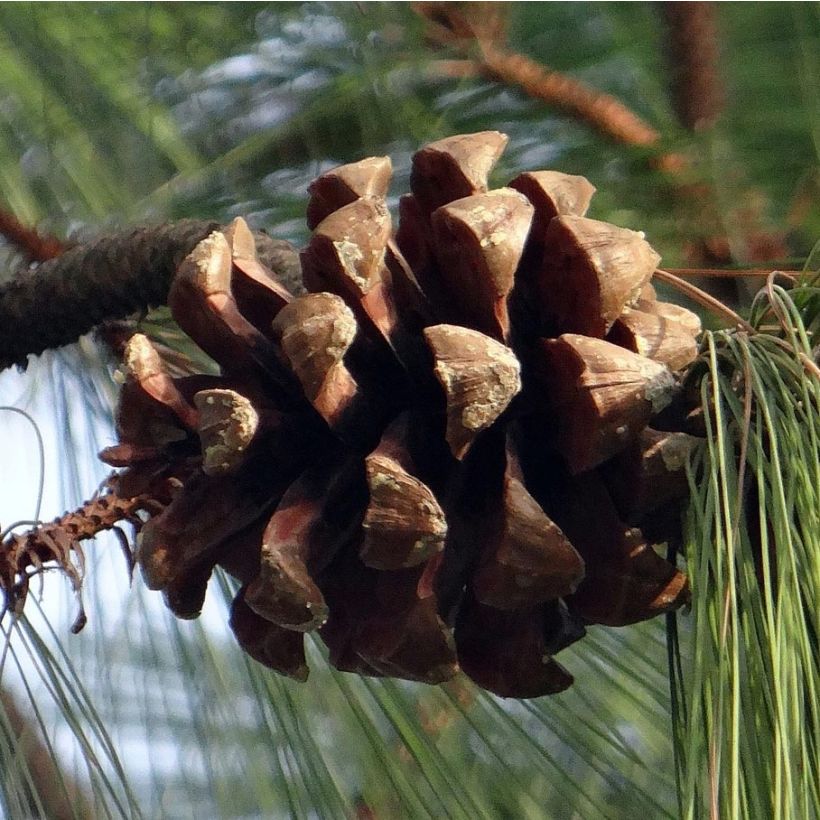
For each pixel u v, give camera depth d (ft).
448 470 3.94
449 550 3.93
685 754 3.90
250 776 4.37
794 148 4.39
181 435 3.98
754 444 3.89
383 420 3.94
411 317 3.97
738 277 4.41
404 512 3.87
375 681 4.35
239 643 4.02
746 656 3.85
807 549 3.87
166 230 4.29
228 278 3.97
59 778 4.19
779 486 3.84
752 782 3.83
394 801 4.36
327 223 3.94
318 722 4.43
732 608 3.81
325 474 3.95
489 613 3.97
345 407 3.92
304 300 3.91
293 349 3.90
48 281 4.33
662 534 3.98
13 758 4.20
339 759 4.43
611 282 3.90
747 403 3.86
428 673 3.93
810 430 3.88
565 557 3.87
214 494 3.95
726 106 4.42
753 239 4.41
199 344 3.98
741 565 3.86
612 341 3.94
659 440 3.90
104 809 4.17
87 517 4.13
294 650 4.01
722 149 4.39
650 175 4.43
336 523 3.94
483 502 3.93
